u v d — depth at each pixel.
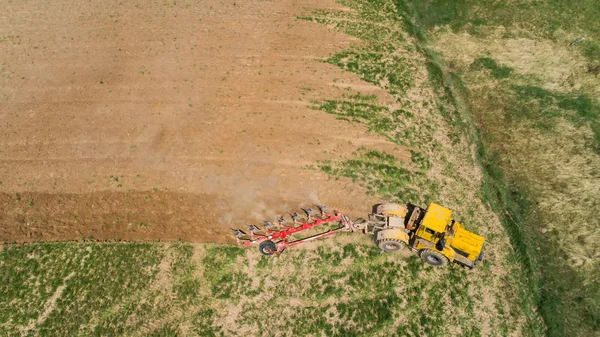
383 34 27.45
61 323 16.64
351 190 20.02
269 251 17.88
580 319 16.67
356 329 16.36
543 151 21.69
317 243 18.48
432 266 17.95
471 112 23.50
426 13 28.89
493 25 27.86
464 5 29.25
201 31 27.61
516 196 20.22
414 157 21.36
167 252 18.30
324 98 23.78
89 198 19.98
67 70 25.33
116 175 20.66
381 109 23.33
